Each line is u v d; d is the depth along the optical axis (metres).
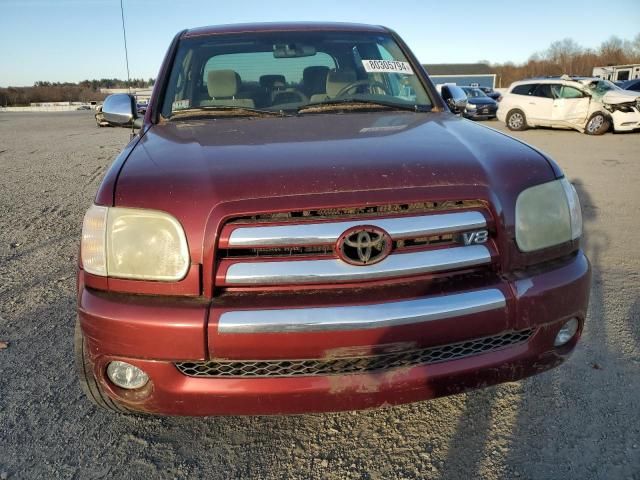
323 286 1.73
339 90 3.02
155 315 1.68
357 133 2.26
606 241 4.58
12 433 2.27
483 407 2.40
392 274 1.73
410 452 2.15
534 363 1.91
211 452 2.17
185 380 1.75
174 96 2.90
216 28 3.36
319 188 1.72
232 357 1.69
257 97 2.94
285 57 3.12
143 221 1.73
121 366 1.83
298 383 1.74
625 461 2.04
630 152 10.46
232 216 1.69
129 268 1.74
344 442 2.22
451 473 2.03
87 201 6.79
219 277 1.71
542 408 2.37
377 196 1.71
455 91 3.37
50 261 4.42
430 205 1.77
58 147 13.93
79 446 2.20
